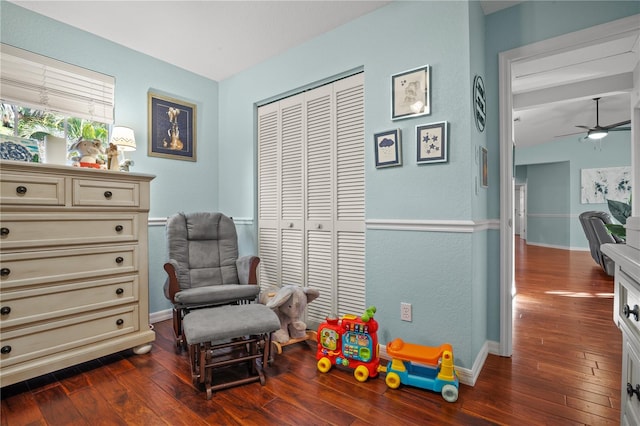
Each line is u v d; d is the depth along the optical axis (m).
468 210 1.82
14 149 2.22
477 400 1.65
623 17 1.80
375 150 2.16
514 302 3.38
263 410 1.57
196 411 1.55
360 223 2.35
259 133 3.09
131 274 2.12
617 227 1.32
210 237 2.65
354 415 1.53
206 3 2.14
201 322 1.77
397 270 2.07
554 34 2.00
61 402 1.62
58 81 2.38
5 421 1.47
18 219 1.67
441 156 1.89
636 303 0.84
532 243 8.64
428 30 1.97
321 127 2.59
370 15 2.23
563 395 1.68
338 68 2.40
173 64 3.04
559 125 5.77
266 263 3.02
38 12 2.26
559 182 7.80
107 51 2.62
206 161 3.33
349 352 1.94
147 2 2.13
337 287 2.48
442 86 1.92
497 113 2.21
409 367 1.81
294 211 2.79
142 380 1.84
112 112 2.66
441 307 1.90
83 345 1.89
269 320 1.86
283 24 2.38
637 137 2.58
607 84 3.22
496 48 2.20
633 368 0.89
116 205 2.04
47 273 1.77
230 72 3.20
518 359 2.11
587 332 2.56
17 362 1.66
